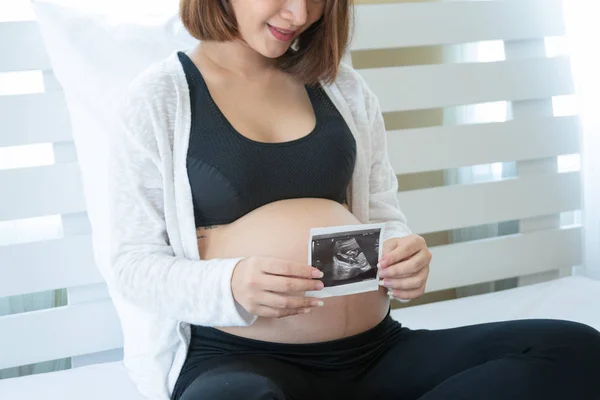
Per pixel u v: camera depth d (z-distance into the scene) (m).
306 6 1.41
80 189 1.89
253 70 1.51
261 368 1.26
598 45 2.29
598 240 2.41
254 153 1.39
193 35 1.49
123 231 1.42
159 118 1.42
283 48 1.44
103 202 1.69
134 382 1.68
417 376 1.36
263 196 1.41
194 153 1.40
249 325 1.35
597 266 2.42
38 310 1.98
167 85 1.45
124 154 1.42
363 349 1.40
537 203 2.38
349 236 1.32
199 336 1.42
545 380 1.21
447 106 2.26
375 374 1.38
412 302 2.45
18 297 1.96
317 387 1.31
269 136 1.46
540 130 2.36
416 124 2.40
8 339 1.85
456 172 2.46
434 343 1.40
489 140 2.30
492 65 2.29
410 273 1.39
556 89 2.38
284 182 1.42
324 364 1.35
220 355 1.37
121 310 1.63
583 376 1.23
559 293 2.21
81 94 1.75
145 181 1.43
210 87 1.47
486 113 2.43
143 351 1.52
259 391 1.13
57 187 1.87
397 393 1.36
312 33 1.54
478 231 2.48
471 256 2.32
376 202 1.65
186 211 1.40
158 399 1.45
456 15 2.25
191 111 1.43
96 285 1.94
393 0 2.28
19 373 1.98
